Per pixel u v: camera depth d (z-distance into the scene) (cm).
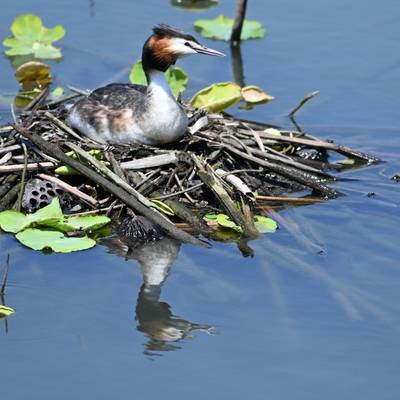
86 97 1434
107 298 1147
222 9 1989
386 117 1620
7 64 1780
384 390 994
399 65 1775
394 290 1169
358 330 1093
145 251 1244
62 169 1321
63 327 1092
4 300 1138
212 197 1340
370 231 1300
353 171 1460
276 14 1972
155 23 1903
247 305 1138
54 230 1270
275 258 1228
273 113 1634
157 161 1329
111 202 1314
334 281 1183
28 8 1952
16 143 1359
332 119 1616
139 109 1361
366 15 1955
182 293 1160
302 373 1020
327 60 1802
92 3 1984
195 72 1766
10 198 1320
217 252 1242
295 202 1366
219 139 1383
